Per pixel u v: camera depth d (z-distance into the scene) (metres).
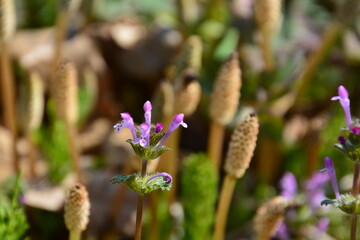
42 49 0.93
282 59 0.86
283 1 0.91
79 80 0.94
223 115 0.69
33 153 0.79
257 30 0.87
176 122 0.54
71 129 0.72
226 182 0.65
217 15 0.92
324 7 1.01
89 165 0.83
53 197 0.77
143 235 0.75
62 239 0.78
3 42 0.73
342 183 0.79
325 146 0.81
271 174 0.83
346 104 0.56
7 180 0.76
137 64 0.99
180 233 0.74
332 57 0.95
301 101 0.87
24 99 0.75
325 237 0.75
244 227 0.79
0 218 0.64
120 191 0.76
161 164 0.72
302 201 0.73
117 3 1.00
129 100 0.98
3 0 0.71
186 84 0.68
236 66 0.67
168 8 0.97
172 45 0.99
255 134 0.63
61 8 0.76
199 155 0.70
